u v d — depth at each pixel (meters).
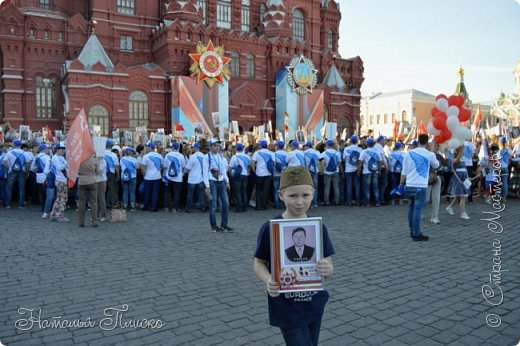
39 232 11.14
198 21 45.69
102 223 12.59
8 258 8.41
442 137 11.05
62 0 44.50
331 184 17.34
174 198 15.27
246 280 6.93
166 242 9.88
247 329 5.02
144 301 5.97
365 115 81.19
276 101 48.91
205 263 8.00
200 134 26.83
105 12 43.66
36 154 17.09
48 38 41.03
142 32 45.66
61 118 41.03
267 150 15.56
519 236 10.30
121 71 39.25
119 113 38.91
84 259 8.31
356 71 56.78
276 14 50.62
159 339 4.78
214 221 11.16
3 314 5.54
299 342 3.05
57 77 41.44
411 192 9.82
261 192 15.48
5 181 16.22
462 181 12.84
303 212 3.15
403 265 7.77
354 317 5.38
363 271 7.39
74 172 11.00
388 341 4.70
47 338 4.84
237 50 47.31
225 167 11.37
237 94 46.31
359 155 16.14
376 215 13.86
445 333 4.90
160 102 41.81
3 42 38.81
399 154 16.31
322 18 57.75
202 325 5.15
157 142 20.58
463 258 8.25
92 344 4.69
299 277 2.97
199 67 41.66
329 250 3.19
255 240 10.10
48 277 7.14
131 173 15.30
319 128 49.28
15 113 39.38
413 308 5.68
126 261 8.16
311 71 48.56
